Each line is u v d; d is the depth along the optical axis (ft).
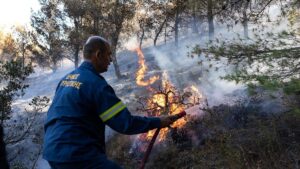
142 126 8.76
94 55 9.38
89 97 8.56
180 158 32.83
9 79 36.81
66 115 8.54
